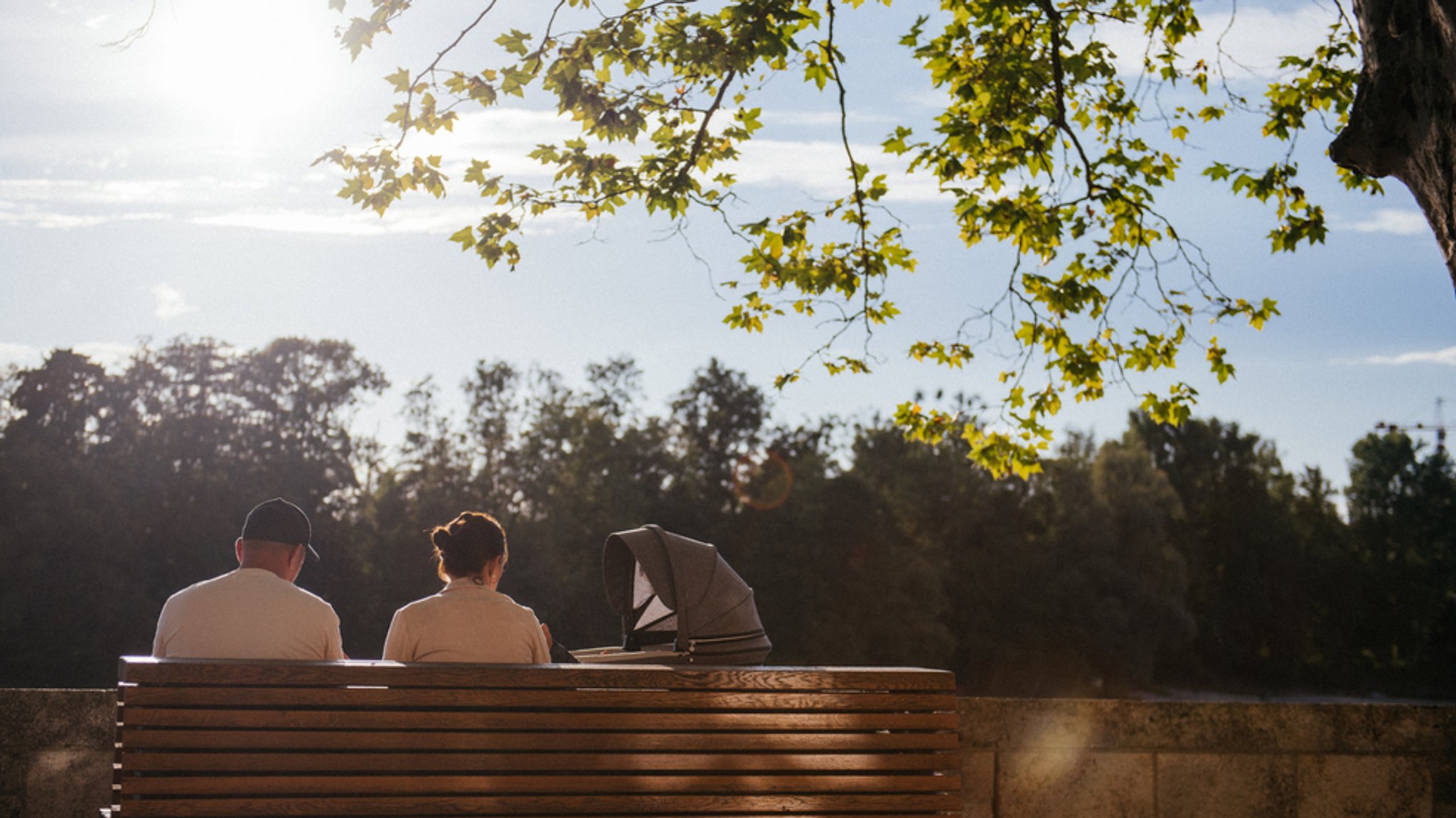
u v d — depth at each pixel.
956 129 9.01
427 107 8.06
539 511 68.56
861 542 68.00
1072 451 85.38
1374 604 96.50
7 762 5.36
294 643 4.32
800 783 3.97
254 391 68.44
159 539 62.81
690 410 74.44
